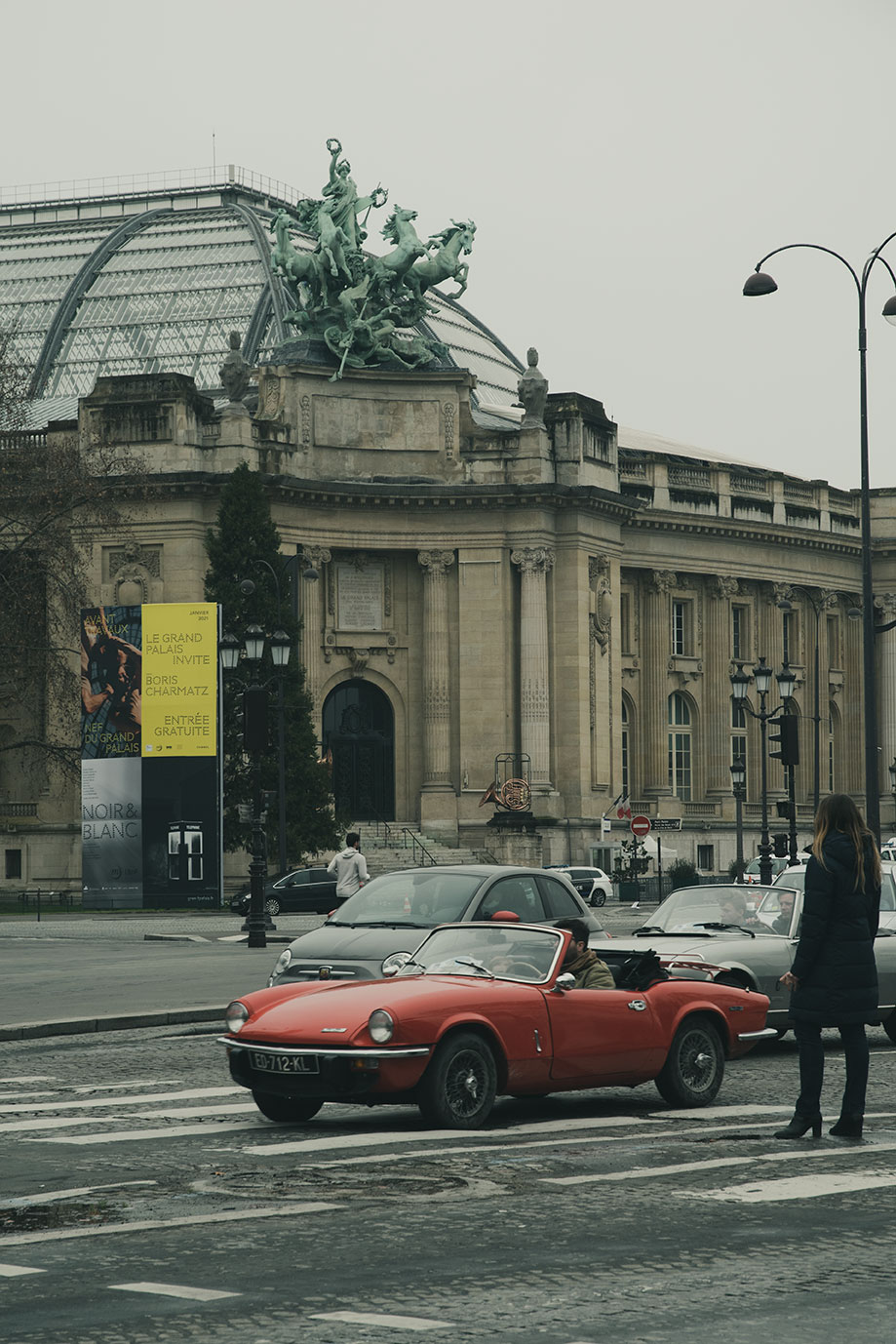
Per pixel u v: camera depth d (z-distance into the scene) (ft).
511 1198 53.47
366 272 339.36
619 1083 72.84
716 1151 62.49
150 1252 46.29
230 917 261.65
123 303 396.98
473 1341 37.60
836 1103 76.28
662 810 369.71
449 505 335.26
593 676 344.90
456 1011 68.08
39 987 131.54
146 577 317.42
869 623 172.45
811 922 64.64
